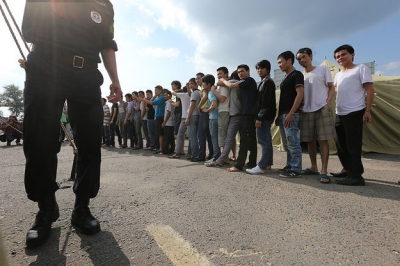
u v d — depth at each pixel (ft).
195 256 5.01
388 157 17.40
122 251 5.20
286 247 5.32
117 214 7.19
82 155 6.02
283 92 11.71
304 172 12.41
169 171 13.25
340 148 11.28
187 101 18.07
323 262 4.75
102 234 5.95
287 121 11.15
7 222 6.66
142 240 5.66
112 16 6.44
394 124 18.81
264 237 5.77
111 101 6.82
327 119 10.80
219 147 15.51
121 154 20.99
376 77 20.80
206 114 16.33
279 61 11.78
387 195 8.70
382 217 6.79
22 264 4.71
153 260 4.87
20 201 8.42
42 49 5.22
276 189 9.57
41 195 5.55
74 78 5.49
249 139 13.03
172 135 21.81
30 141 5.27
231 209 7.52
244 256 5.00
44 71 5.19
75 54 5.50
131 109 25.07
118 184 10.59
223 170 13.29
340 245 5.36
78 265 4.70
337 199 8.32
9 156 21.04
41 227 5.58
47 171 5.50
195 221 6.68
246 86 12.82
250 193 9.09
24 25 5.26
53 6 5.28
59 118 5.67
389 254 4.99
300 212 7.22
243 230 6.13
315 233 5.93
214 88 14.52
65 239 5.70
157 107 21.62
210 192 9.25
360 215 6.95
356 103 9.89
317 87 11.17
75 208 6.26
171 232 6.05
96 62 5.96
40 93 5.18
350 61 10.46
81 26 5.57
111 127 26.84
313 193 9.02
